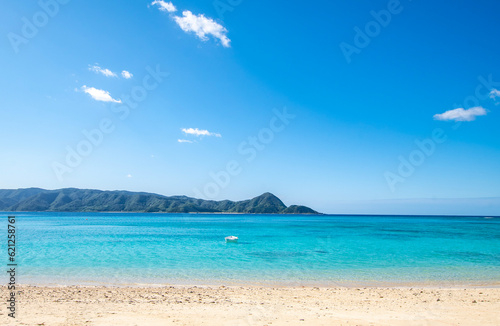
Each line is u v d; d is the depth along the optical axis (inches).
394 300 509.4
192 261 989.2
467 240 1843.0
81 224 3555.6
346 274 806.5
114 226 3240.7
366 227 3565.5
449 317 397.4
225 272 814.5
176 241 1681.8
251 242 1670.8
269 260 1024.9
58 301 468.8
